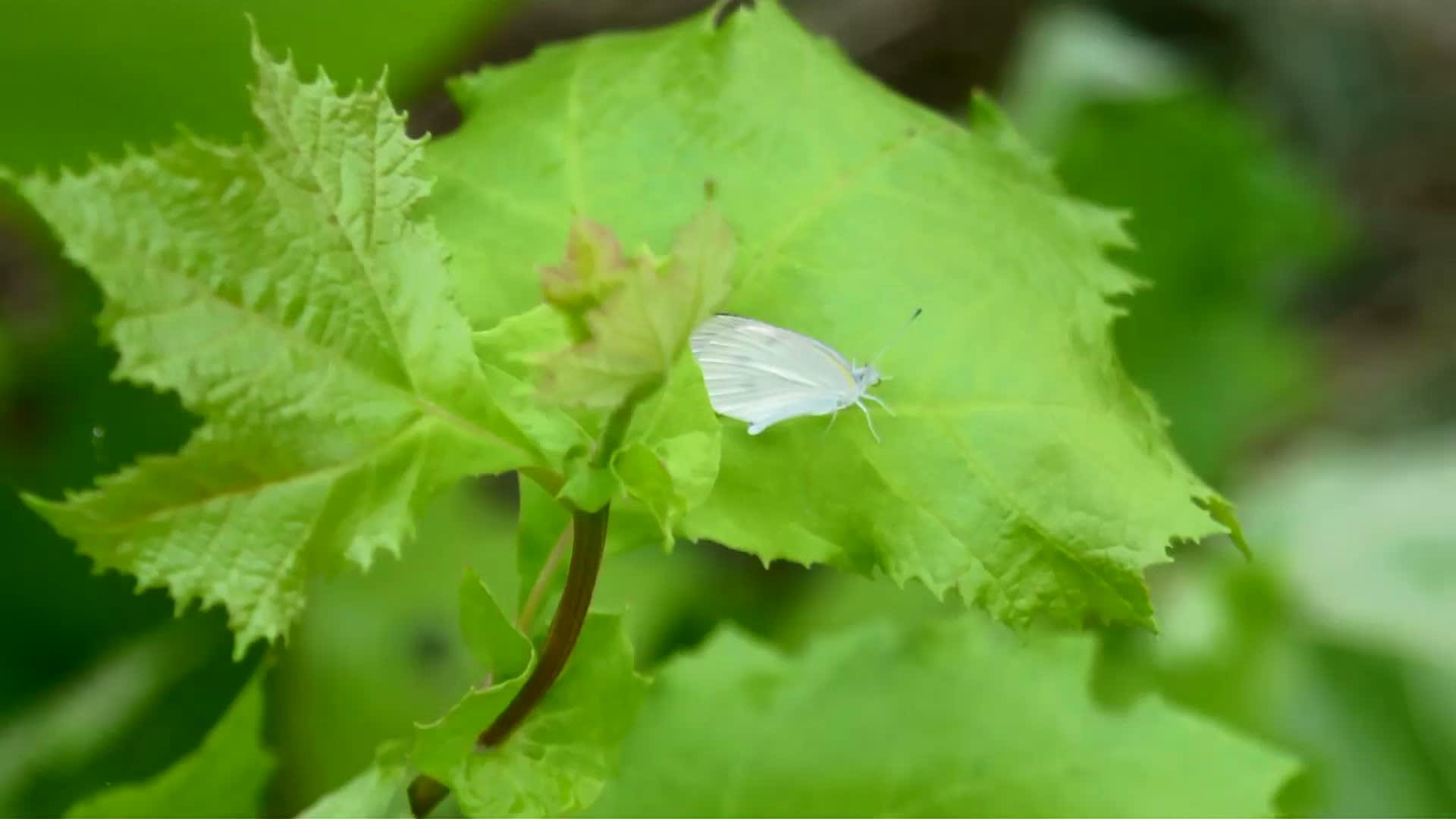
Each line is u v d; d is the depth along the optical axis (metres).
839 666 0.58
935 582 0.51
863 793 0.56
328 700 0.80
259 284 0.46
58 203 0.44
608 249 0.44
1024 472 0.51
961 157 0.55
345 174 0.46
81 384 0.88
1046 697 0.57
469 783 0.47
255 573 0.46
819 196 0.54
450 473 0.47
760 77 0.55
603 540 0.47
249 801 0.54
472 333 0.48
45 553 0.83
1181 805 0.55
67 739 0.74
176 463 0.45
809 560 0.51
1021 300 0.53
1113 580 0.50
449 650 0.86
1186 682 0.90
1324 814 0.87
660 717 0.57
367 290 0.46
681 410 0.48
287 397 0.46
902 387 0.52
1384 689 0.91
